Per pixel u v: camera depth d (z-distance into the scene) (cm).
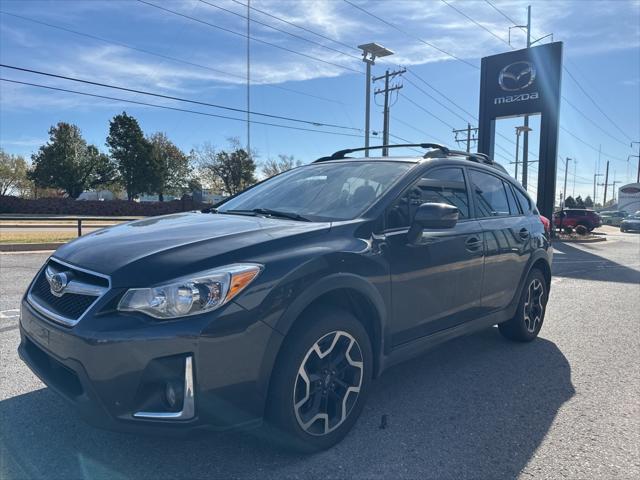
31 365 277
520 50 2312
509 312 471
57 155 6153
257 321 244
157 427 229
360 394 301
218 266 246
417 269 339
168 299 231
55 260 289
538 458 287
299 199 374
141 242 273
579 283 971
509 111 2347
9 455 273
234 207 397
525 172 3825
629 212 5988
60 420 313
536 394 381
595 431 322
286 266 260
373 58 2581
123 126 6438
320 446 280
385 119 3259
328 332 277
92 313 236
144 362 226
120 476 255
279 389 257
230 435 298
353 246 298
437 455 286
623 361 468
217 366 234
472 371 429
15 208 4184
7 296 674
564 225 3198
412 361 454
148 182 6506
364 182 365
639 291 877
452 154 439
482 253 409
